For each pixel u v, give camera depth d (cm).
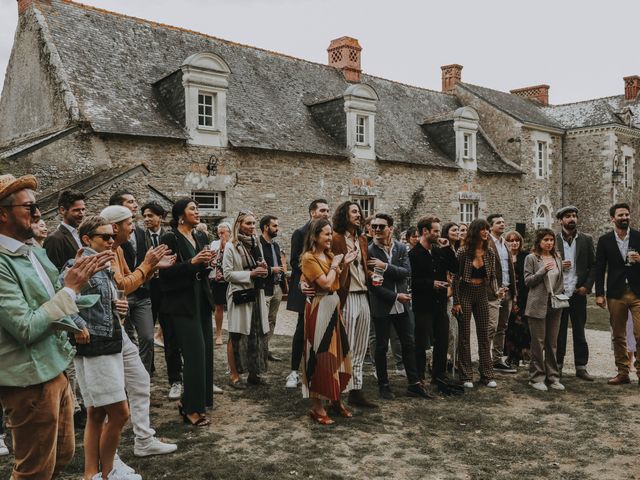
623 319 630
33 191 272
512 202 2252
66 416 288
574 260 667
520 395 580
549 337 611
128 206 546
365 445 430
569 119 2556
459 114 2023
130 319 536
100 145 1198
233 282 574
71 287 266
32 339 250
